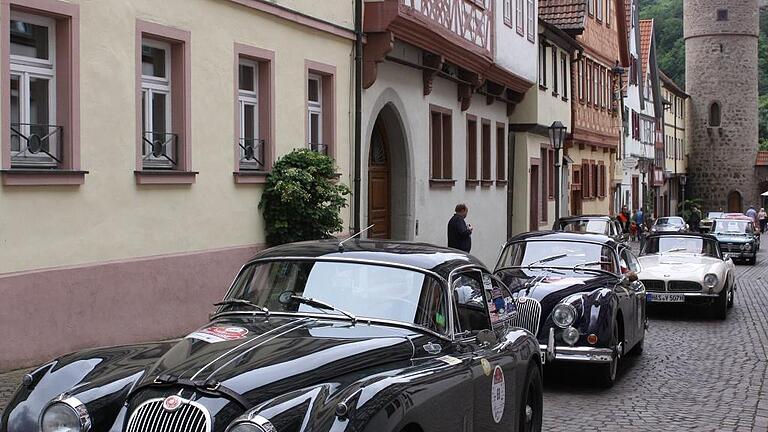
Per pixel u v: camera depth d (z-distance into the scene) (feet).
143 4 37.47
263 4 45.96
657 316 60.34
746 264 124.67
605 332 33.88
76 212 33.99
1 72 30.58
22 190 31.48
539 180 106.22
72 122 33.76
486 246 87.61
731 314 62.23
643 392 34.73
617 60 152.05
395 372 16.51
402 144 65.46
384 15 56.29
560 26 112.16
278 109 47.98
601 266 39.34
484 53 74.95
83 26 34.22
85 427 15.78
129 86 36.76
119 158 36.24
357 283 19.38
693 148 271.08
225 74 43.34
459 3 68.33
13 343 30.96
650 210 206.39
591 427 28.78
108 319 35.47
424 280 19.56
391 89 62.03
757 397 34.06
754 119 265.95
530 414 24.26
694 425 29.25
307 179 46.44
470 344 20.17
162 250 39.04
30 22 32.71
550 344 32.24
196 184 41.29
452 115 76.28
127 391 16.15
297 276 19.75
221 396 14.88
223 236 43.45
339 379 15.80
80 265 34.14
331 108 54.03
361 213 57.88
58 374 17.25
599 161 144.56
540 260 40.16
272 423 13.89
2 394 27.55
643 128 203.21
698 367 40.63
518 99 96.22
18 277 31.14
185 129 40.50
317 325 18.24
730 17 263.29
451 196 76.28
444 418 17.30
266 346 16.62
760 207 266.16
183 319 40.14
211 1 42.06
